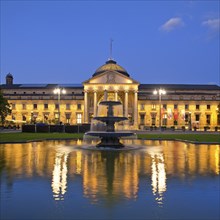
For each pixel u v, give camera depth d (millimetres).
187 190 13156
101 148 31719
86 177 15789
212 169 18469
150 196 12156
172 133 73562
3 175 16297
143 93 130375
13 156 24703
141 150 30219
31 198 11867
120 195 12258
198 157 24562
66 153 27078
